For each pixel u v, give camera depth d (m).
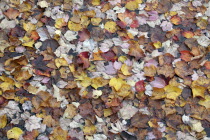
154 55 2.45
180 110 2.28
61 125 2.22
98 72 2.37
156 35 2.52
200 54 2.45
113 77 2.35
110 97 2.29
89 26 2.53
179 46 2.49
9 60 2.37
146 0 2.66
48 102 2.26
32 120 2.22
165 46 2.48
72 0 2.62
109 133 2.21
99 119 2.24
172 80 2.36
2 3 2.56
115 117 2.25
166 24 2.57
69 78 2.34
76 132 2.21
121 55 2.44
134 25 2.55
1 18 2.51
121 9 2.60
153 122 2.25
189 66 2.40
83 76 2.35
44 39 2.47
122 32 2.52
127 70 2.37
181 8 2.64
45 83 2.32
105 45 2.47
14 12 2.54
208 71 2.39
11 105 2.25
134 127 2.23
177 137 2.22
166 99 2.30
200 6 2.65
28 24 2.50
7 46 2.42
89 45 2.46
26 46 2.43
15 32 2.48
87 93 2.30
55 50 2.43
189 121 2.25
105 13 2.58
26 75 2.33
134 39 2.50
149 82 2.35
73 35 2.49
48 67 2.37
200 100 2.30
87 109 2.27
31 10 2.57
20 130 2.20
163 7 2.63
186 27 2.56
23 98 2.28
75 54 2.43
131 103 2.29
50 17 2.55
